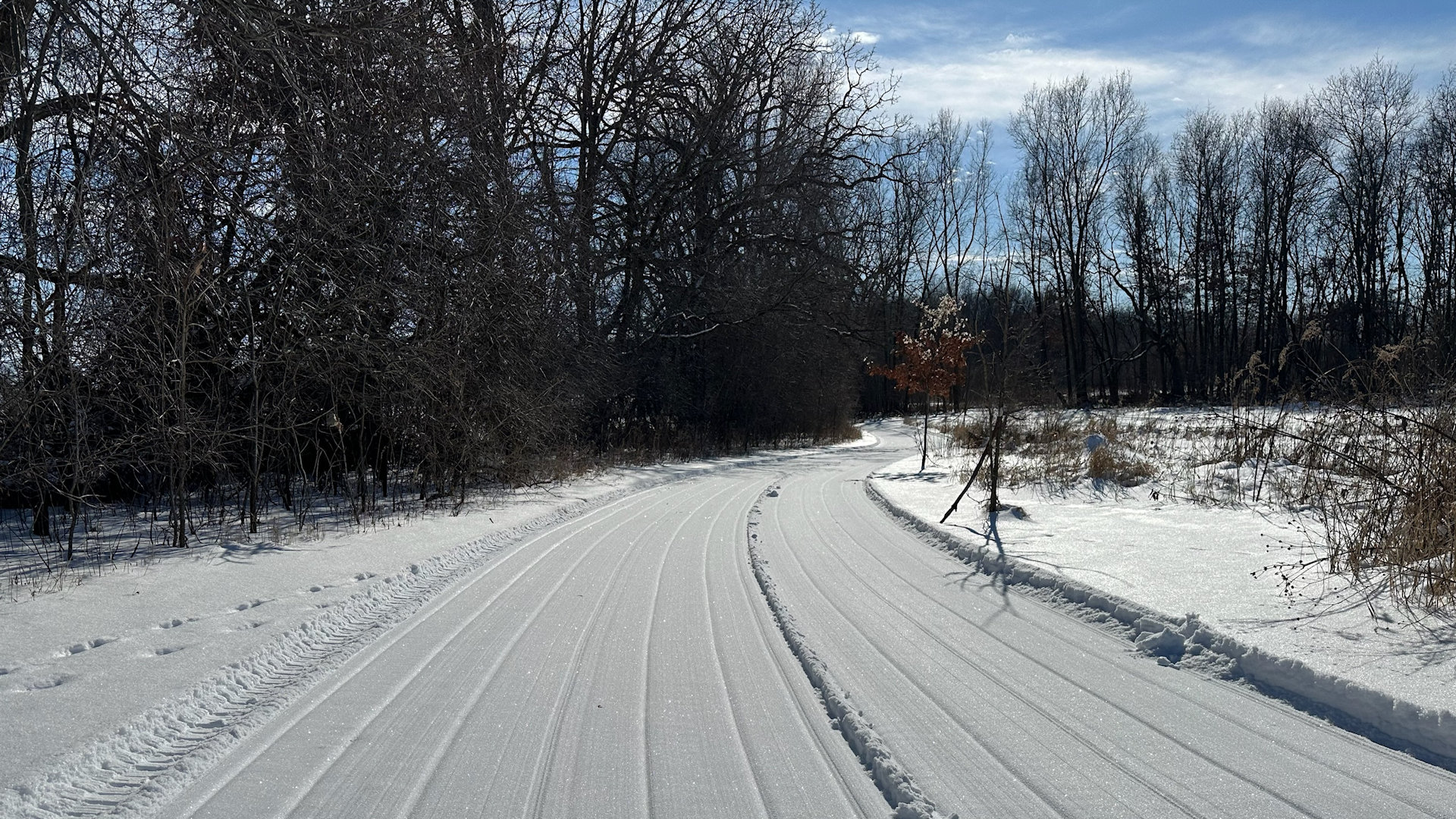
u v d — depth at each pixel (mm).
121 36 10062
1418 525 7641
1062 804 3928
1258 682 5512
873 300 54469
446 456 16344
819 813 3881
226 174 12016
